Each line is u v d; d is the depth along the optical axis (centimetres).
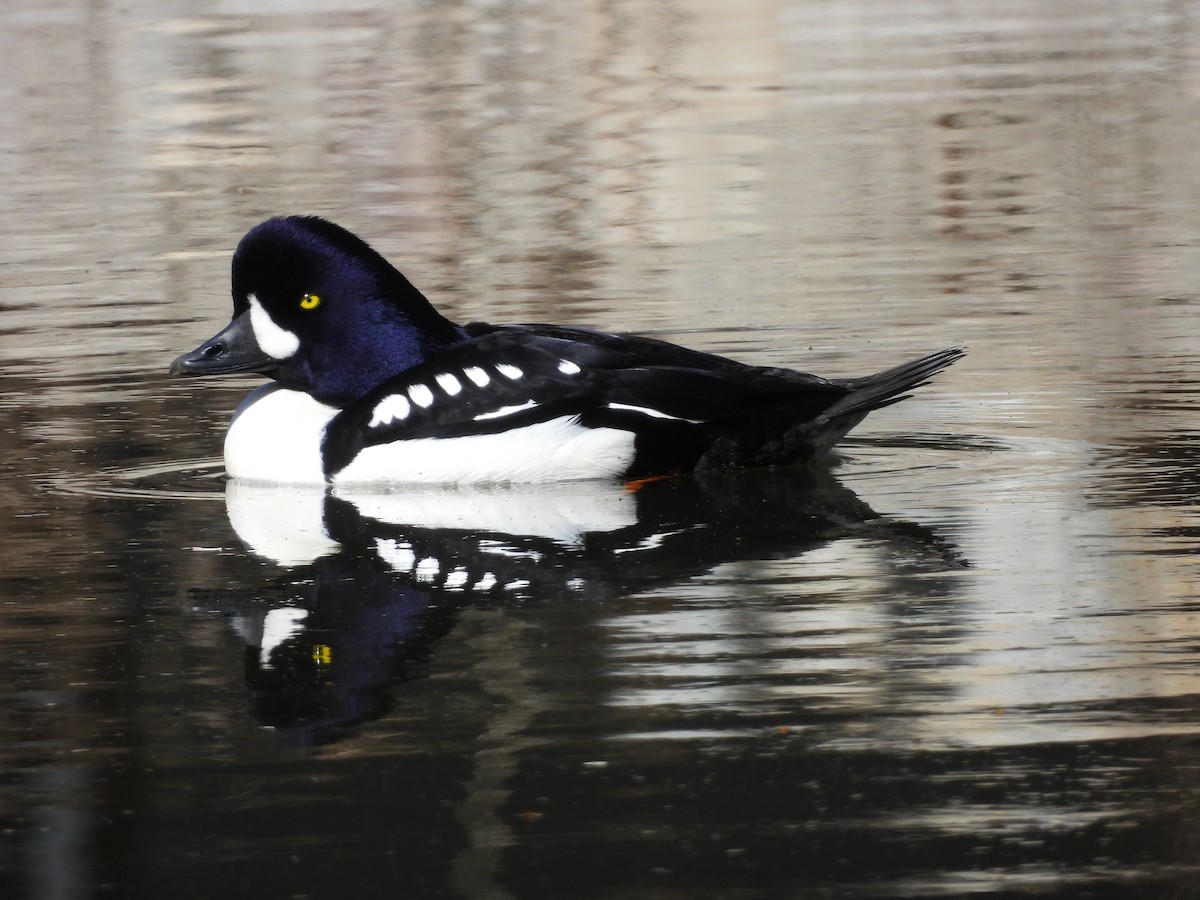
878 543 1006
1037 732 709
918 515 1069
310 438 1191
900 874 598
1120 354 1480
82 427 1351
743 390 1159
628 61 3356
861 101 2889
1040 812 638
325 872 613
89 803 675
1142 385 1382
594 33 3669
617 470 1165
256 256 1206
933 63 3219
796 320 1639
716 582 937
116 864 622
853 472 1184
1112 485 1121
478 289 1814
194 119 2903
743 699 755
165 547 1034
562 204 2245
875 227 2052
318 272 1199
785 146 2559
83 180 2488
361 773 693
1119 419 1291
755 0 4022
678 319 1656
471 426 1168
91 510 1123
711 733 719
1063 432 1263
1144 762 677
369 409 1186
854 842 621
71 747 730
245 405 1229
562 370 1173
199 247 2058
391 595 927
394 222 2169
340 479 1179
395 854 624
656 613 882
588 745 711
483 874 605
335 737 730
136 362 1559
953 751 694
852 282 1789
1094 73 3055
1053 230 2002
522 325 1235
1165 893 580
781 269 1856
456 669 806
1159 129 2566
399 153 2602
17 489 1179
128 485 1189
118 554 1020
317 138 2728
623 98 2995
